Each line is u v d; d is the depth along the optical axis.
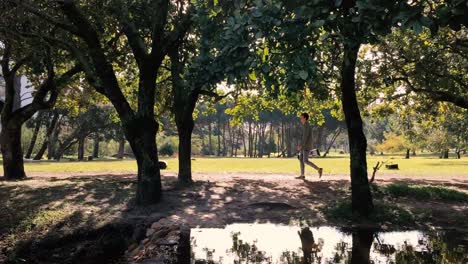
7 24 10.44
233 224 10.04
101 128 57.12
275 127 103.25
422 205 12.25
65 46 12.02
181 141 16.16
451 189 14.26
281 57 4.73
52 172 23.70
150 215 10.59
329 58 11.23
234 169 26.75
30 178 18.47
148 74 11.69
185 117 16.14
